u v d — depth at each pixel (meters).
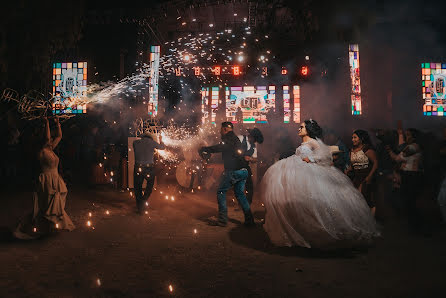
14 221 6.61
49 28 8.36
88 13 15.05
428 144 7.92
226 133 6.36
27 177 12.19
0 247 4.82
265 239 5.34
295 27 12.98
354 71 15.73
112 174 10.50
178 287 3.45
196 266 4.09
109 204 8.49
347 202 4.49
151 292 3.33
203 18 17.39
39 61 8.45
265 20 15.65
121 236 5.51
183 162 10.77
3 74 7.97
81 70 16.72
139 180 7.27
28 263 4.16
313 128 5.00
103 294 3.28
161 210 7.79
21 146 11.70
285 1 12.53
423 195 6.97
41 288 3.41
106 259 4.34
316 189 4.48
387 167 8.18
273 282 3.59
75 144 13.42
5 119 11.20
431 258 4.35
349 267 4.04
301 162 4.79
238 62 19.25
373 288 3.43
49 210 5.53
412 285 3.50
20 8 7.59
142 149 7.33
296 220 4.55
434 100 14.91
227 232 5.82
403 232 5.72
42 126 5.80
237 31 18.36
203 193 10.45
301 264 4.16
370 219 4.59
